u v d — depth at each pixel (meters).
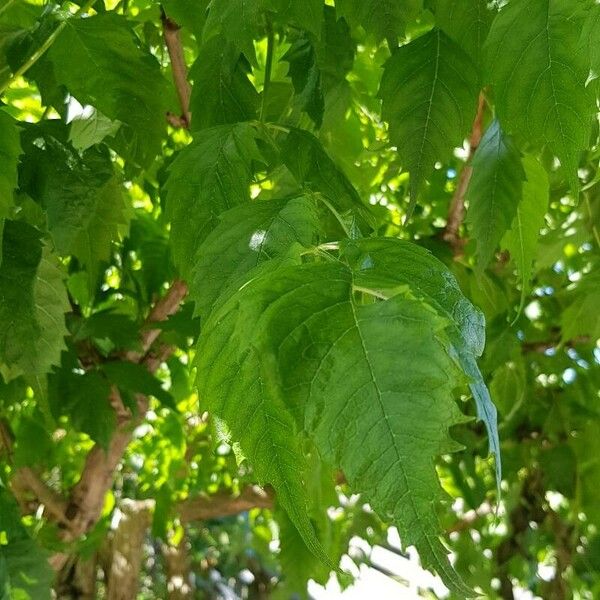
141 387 0.41
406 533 0.10
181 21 0.26
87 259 0.30
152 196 0.44
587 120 0.21
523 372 0.52
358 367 0.10
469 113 0.25
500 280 0.46
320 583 0.52
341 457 0.10
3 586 0.35
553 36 0.21
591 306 0.47
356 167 0.45
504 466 0.58
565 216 0.52
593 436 0.58
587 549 0.62
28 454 0.50
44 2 0.33
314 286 0.11
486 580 0.64
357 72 0.45
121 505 0.75
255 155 0.22
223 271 0.17
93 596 0.79
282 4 0.22
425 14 0.37
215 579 1.31
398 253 0.14
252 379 0.12
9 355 0.26
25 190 0.26
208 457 0.66
